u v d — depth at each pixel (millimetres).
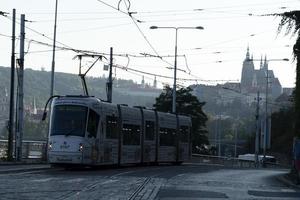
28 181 23516
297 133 32938
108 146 35594
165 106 91250
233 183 26812
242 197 20344
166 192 21016
